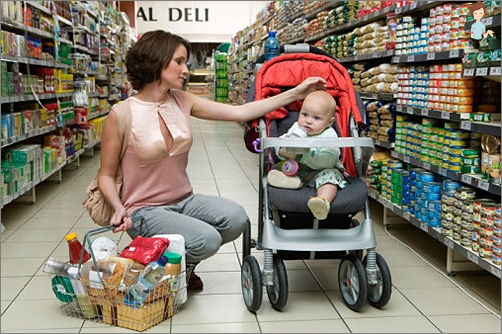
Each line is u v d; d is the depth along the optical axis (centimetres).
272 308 255
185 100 271
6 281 287
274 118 289
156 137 251
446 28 317
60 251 339
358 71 487
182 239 243
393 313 250
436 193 321
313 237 248
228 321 240
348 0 504
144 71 248
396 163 394
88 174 622
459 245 286
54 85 528
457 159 299
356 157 270
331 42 564
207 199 265
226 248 347
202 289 278
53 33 546
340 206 240
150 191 259
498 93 305
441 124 342
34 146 459
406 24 375
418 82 356
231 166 682
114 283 229
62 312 249
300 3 708
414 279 295
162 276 234
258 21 1095
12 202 474
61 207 460
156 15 1930
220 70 1759
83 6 711
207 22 1944
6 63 409
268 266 242
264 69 295
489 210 259
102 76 859
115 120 247
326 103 254
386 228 397
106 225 263
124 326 232
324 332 229
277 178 251
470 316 247
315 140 231
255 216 433
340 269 262
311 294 273
